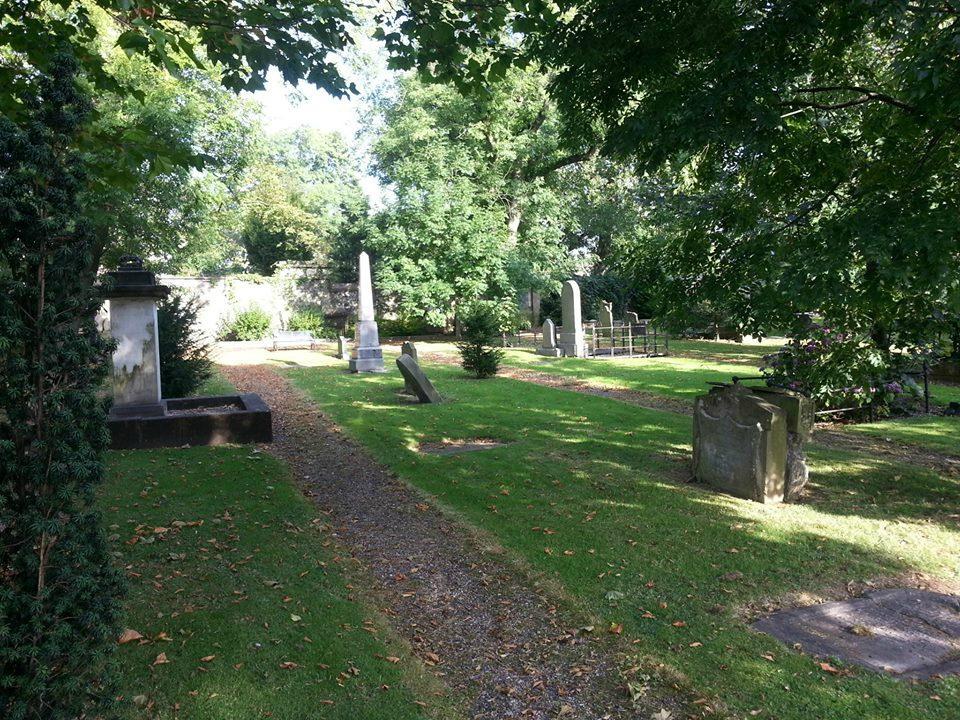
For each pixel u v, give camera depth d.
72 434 2.62
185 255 26.25
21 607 2.49
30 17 6.07
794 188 7.14
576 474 7.89
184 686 3.63
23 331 2.57
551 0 7.45
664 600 4.65
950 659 3.83
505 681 3.84
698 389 14.82
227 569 5.25
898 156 6.68
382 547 5.95
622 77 6.93
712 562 5.28
